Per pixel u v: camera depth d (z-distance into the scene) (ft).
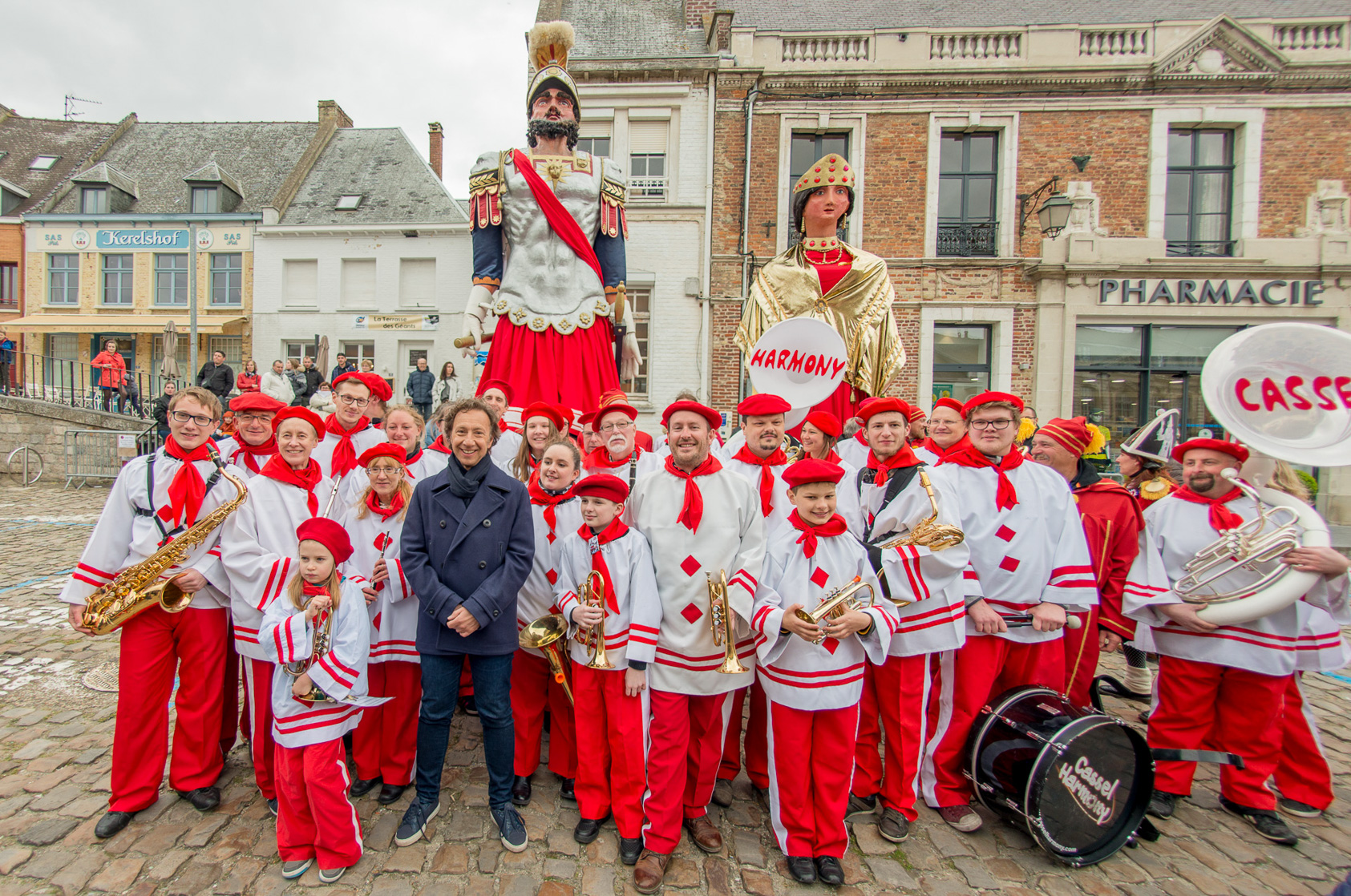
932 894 8.16
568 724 10.18
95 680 13.50
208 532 9.13
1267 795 9.73
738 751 10.37
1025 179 38.73
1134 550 10.97
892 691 9.46
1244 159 38.47
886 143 38.86
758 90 38.75
